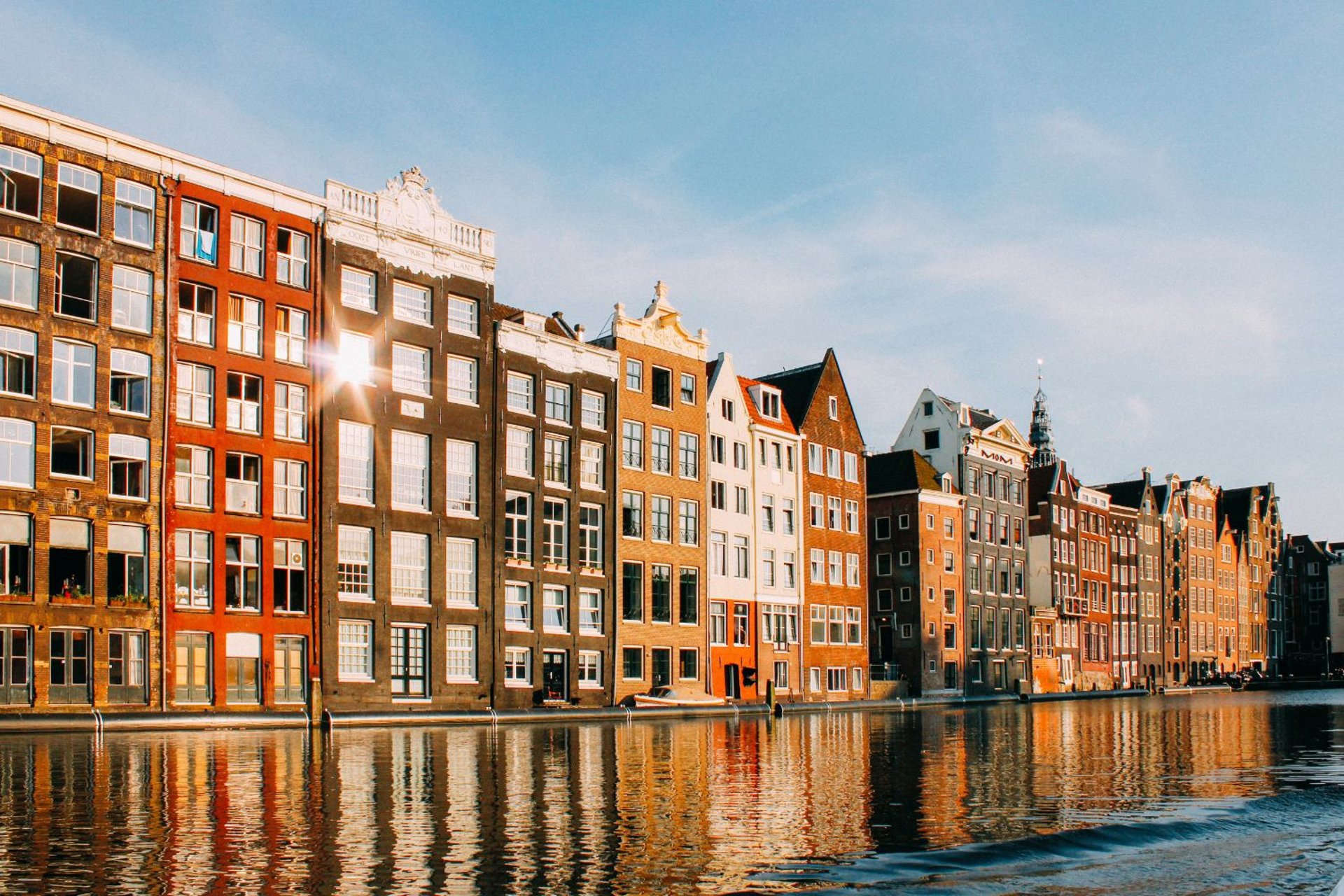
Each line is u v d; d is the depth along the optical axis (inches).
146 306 1867.6
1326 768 1258.0
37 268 1758.1
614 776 1111.0
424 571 2183.8
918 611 3555.6
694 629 2755.9
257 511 1955.0
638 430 2664.9
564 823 804.0
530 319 2443.4
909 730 1978.3
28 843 708.0
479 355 2308.1
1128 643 4766.2
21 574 1705.2
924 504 3617.1
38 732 1599.4
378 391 2128.4
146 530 1829.5
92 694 1743.4
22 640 1694.1
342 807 866.1
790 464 3137.3
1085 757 1389.0
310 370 2041.1
